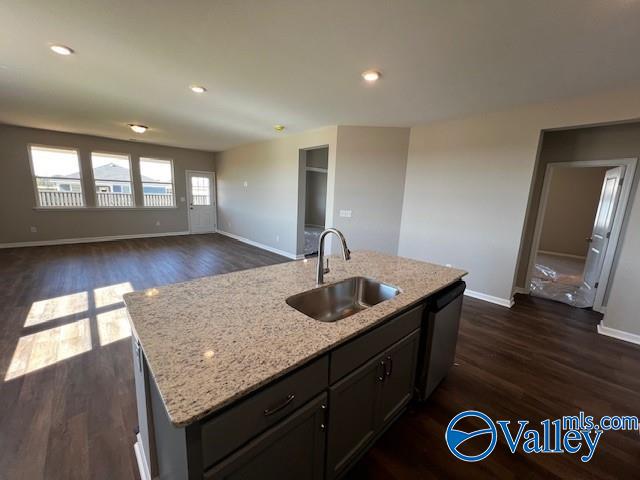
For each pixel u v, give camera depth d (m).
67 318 2.88
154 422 1.17
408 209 4.38
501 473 1.43
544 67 2.29
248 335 1.10
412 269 2.15
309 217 10.87
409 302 1.51
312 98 3.23
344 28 1.88
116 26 1.94
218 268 4.89
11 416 1.66
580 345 2.69
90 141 6.17
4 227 5.57
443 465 1.46
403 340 1.56
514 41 1.94
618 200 3.35
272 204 6.04
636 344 2.73
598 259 3.63
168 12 1.78
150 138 6.16
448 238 4.01
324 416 1.13
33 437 1.53
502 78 2.53
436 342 1.80
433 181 4.09
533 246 3.99
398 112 3.60
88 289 3.69
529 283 4.08
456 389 2.04
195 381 0.82
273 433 0.92
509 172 3.42
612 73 2.35
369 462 1.47
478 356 2.46
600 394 2.02
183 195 7.76
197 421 0.74
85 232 6.45
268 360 0.94
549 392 2.03
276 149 5.77
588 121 2.85
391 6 1.64
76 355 2.27
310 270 2.04
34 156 5.70
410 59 2.25
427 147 4.11
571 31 1.80
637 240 2.72
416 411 1.82
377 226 4.51
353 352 1.21
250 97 3.29
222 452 0.80
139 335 1.08
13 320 2.81
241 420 0.83
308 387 1.03
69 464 1.39
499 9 1.62
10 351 2.30
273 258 5.64
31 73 2.75
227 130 5.09
